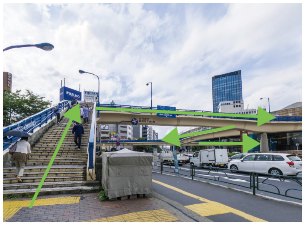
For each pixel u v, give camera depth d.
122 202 5.86
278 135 50.69
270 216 4.94
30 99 26.62
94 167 7.70
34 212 4.89
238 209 5.50
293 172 11.26
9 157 8.41
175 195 7.14
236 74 192.38
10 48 9.14
